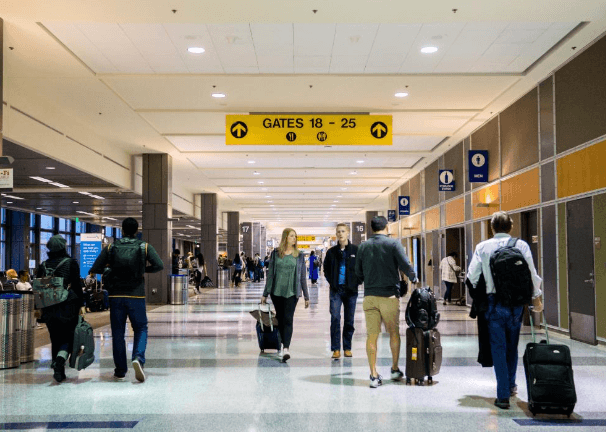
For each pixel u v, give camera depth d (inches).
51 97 499.2
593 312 369.1
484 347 217.8
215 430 177.3
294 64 414.3
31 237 1198.3
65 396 226.7
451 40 369.1
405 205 1033.5
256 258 1549.0
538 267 464.1
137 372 248.8
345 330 313.3
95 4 300.0
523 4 304.3
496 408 203.0
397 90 478.9
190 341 386.0
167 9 306.2
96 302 635.5
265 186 1153.4
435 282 832.3
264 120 512.7
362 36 360.2
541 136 454.6
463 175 687.7
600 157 360.2
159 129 629.0
